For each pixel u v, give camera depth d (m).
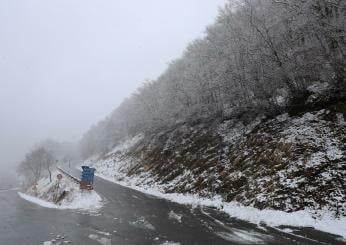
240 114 27.05
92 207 20.14
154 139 40.50
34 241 12.87
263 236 11.84
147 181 29.97
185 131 33.75
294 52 20.50
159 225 14.31
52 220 16.92
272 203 15.27
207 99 31.50
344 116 17.55
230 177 20.03
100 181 36.47
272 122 22.27
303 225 12.81
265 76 21.62
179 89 36.66
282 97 25.47
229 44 25.88
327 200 13.61
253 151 20.64
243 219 14.77
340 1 17.34
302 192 14.74
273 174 17.11
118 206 19.83
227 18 27.47
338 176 14.36
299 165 16.30
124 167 41.88
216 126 28.52
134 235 12.80
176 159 29.05
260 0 24.17
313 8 19.06
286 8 20.83
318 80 21.84
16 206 24.80
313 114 19.67
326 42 18.89
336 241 10.73
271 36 21.92
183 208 18.30
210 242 11.38
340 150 15.73
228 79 25.72
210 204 18.64
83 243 12.11
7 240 13.28
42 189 32.75
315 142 17.11
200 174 23.27
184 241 11.63
